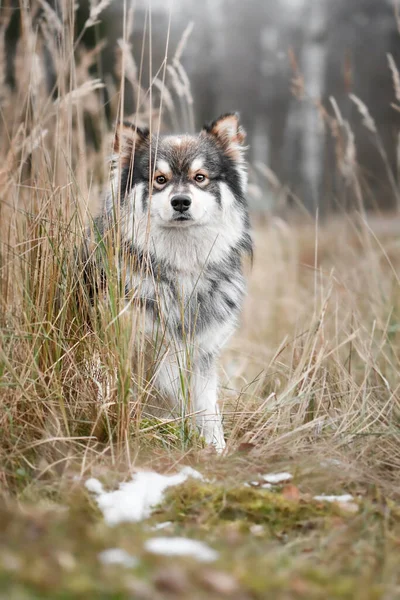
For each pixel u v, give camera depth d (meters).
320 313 5.04
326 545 2.79
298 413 4.23
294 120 33.66
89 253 4.15
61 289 3.99
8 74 7.77
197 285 4.79
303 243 9.95
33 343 3.71
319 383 4.65
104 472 3.30
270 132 38.19
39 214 4.00
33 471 3.34
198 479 3.33
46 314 3.93
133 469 3.40
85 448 3.63
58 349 3.81
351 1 33.28
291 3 39.66
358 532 2.92
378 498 3.22
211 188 4.97
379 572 2.58
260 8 40.66
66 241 4.07
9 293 4.06
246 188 5.37
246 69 39.53
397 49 30.84
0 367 3.67
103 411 3.69
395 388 4.71
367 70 30.44
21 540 2.36
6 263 4.00
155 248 4.78
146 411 4.57
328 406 4.54
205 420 4.30
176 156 4.94
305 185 24.45
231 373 6.14
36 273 3.96
